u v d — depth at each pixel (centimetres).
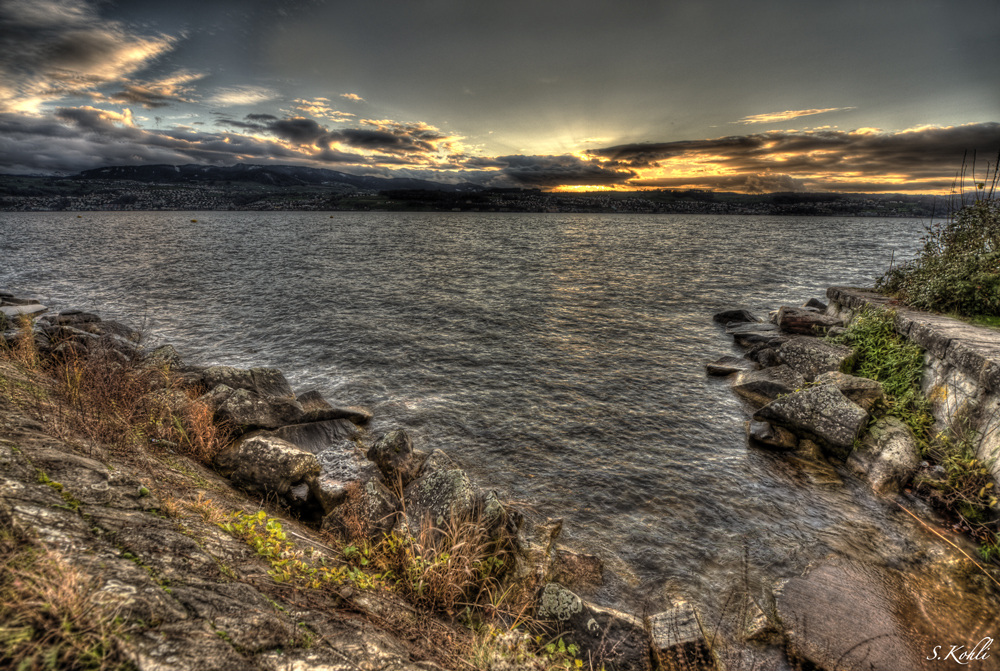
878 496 784
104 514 387
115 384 850
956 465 746
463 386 1307
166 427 771
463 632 453
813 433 914
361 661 314
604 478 856
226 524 477
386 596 458
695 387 1304
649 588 598
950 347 875
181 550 372
